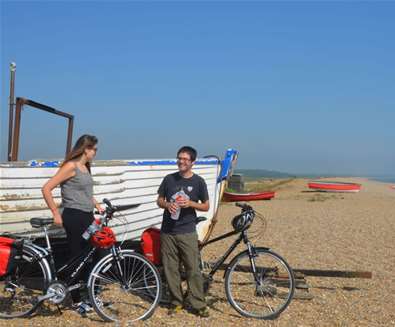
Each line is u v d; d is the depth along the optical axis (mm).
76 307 5230
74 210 5078
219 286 6367
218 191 8258
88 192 5184
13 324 4875
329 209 20203
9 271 4906
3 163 5777
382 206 22203
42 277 5453
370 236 12055
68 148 9117
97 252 5270
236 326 4965
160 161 7879
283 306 5176
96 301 4973
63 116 8766
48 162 6195
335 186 34594
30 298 5078
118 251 5105
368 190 40906
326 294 6359
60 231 6293
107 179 6938
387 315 5559
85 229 5105
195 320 5098
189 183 5293
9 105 7570
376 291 6617
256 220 15422
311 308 5699
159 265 5656
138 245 6945
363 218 16453
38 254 5047
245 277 6141
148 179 7699
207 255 9102
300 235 12109
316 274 7238
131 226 7484
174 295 5316
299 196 30297
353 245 10625
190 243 5230
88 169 5305
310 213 18234
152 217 7969
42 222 5102
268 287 5527
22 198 5984
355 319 5379
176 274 5340
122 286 5164
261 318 5188
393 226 14172
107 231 5078
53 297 4980
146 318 5051
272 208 20703
